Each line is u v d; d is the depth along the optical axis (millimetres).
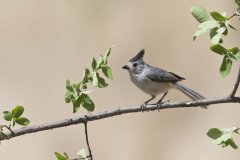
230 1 17125
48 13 17734
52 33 17547
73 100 6141
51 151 15898
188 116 16578
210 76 17109
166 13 17672
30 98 16719
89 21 17750
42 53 17312
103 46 17453
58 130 16031
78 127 16141
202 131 16422
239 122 16359
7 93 16672
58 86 16969
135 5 17797
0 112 16312
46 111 16594
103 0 17859
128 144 16219
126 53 17375
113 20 17734
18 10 17672
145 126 16484
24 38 17406
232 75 16875
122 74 17047
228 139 5547
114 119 16438
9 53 17188
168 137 16469
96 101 16688
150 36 17547
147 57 17422
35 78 17000
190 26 17453
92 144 16109
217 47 5461
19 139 15859
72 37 17531
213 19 5641
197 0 17531
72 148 15984
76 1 17844
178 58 17359
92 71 6164
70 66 17234
